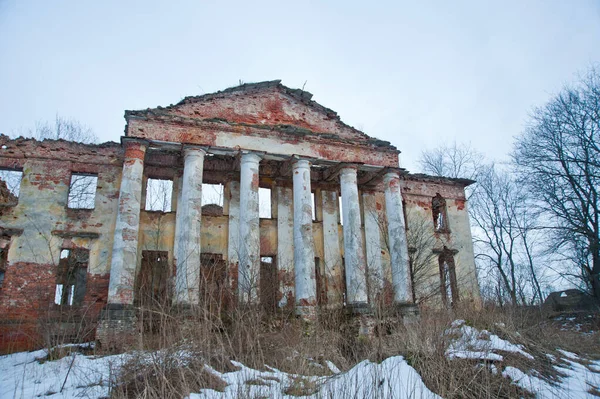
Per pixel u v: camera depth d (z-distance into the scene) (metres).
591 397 8.74
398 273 18.17
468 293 22.66
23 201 16.72
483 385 7.99
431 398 7.25
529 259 28.92
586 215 23.47
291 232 19.72
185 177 16.14
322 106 19.28
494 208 31.64
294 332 10.43
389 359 8.93
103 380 8.01
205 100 17.62
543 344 12.55
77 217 17.16
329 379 7.55
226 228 18.94
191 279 14.32
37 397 7.66
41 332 12.92
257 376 7.60
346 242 17.98
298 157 17.86
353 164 18.78
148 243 17.59
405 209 23.33
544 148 25.03
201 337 7.75
